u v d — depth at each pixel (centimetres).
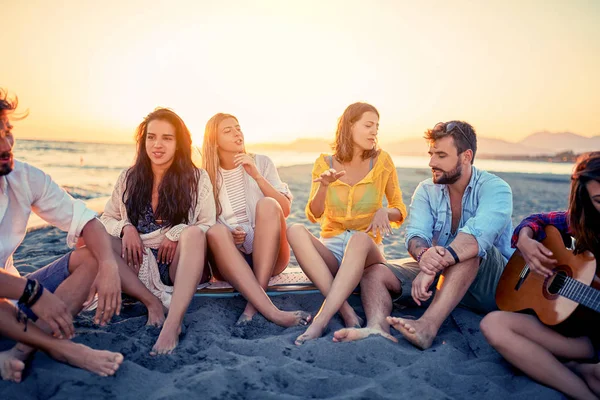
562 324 268
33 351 258
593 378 256
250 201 413
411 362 282
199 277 317
